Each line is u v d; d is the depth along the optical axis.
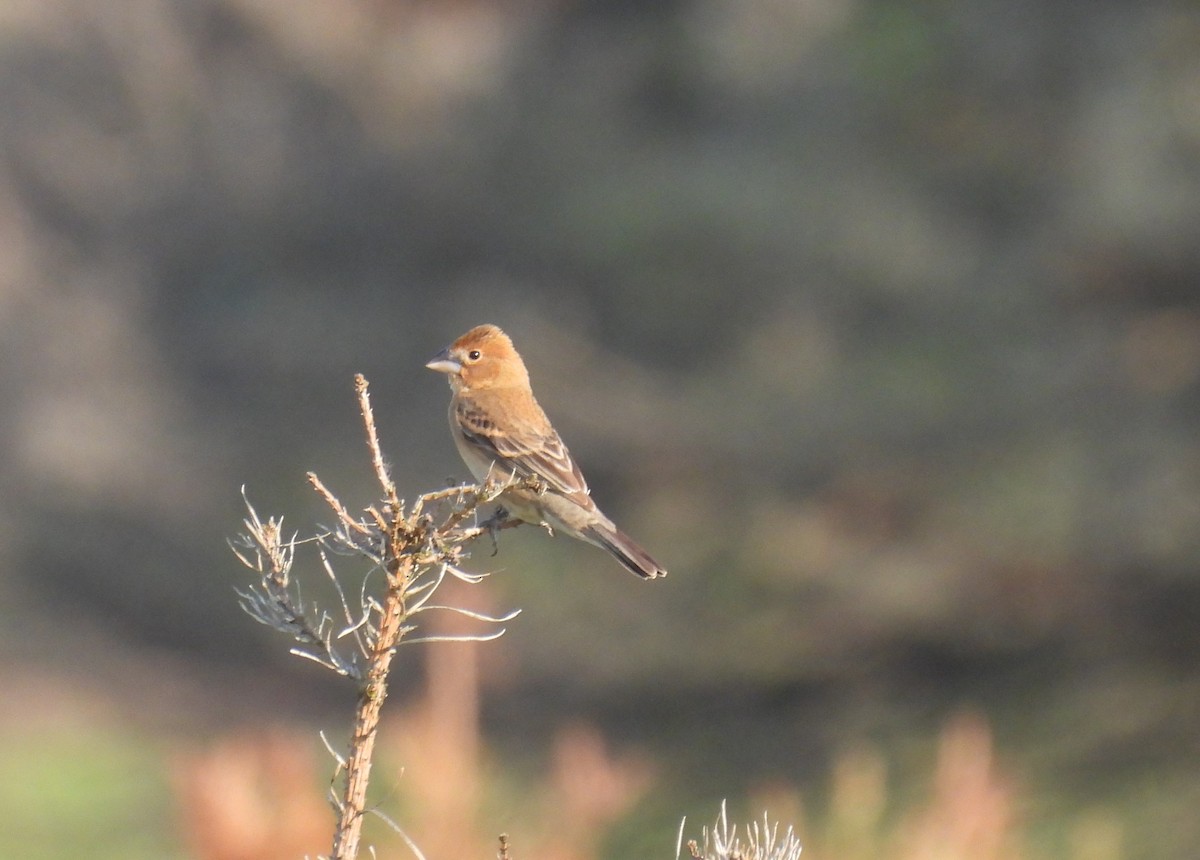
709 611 22.05
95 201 29.83
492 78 31.09
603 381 25.20
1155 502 18.53
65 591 26.33
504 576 22.72
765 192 24.86
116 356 28.80
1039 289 21.17
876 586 20.59
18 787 17.58
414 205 29.94
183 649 25.45
